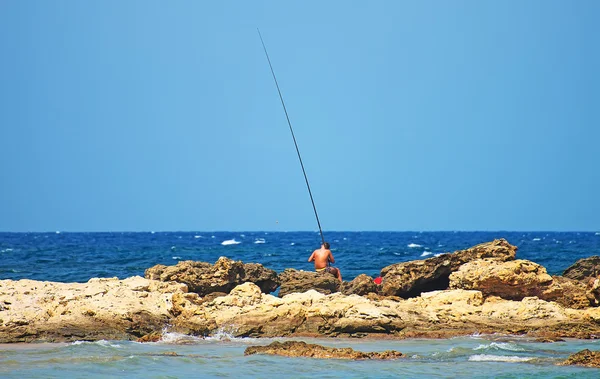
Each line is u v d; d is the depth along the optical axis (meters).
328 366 50.69
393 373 48.47
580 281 80.69
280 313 65.62
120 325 62.50
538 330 64.56
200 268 77.50
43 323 61.59
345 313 64.94
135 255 194.50
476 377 47.25
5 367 49.62
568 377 47.09
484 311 68.25
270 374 48.16
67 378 46.62
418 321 66.00
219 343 60.50
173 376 47.50
